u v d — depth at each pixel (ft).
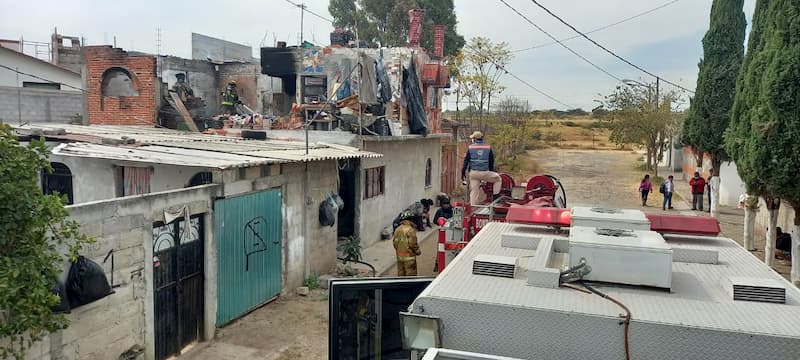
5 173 15.52
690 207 79.97
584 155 171.01
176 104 53.11
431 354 9.10
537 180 36.11
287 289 35.63
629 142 127.24
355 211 48.96
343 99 49.42
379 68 53.47
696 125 61.16
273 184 33.76
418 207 58.59
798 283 35.19
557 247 14.34
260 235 32.65
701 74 60.64
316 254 39.22
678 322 9.51
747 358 9.15
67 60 90.17
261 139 46.68
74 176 32.73
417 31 66.95
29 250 15.97
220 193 28.91
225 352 26.96
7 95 61.31
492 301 10.46
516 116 147.23
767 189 34.83
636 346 9.61
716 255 13.35
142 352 24.27
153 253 24.82
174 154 30.58
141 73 52.70
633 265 11.27
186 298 27.12
